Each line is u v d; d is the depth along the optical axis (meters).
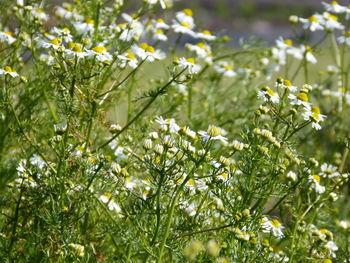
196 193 4.02
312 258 4.15
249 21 20.81
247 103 6.52
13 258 4.12
